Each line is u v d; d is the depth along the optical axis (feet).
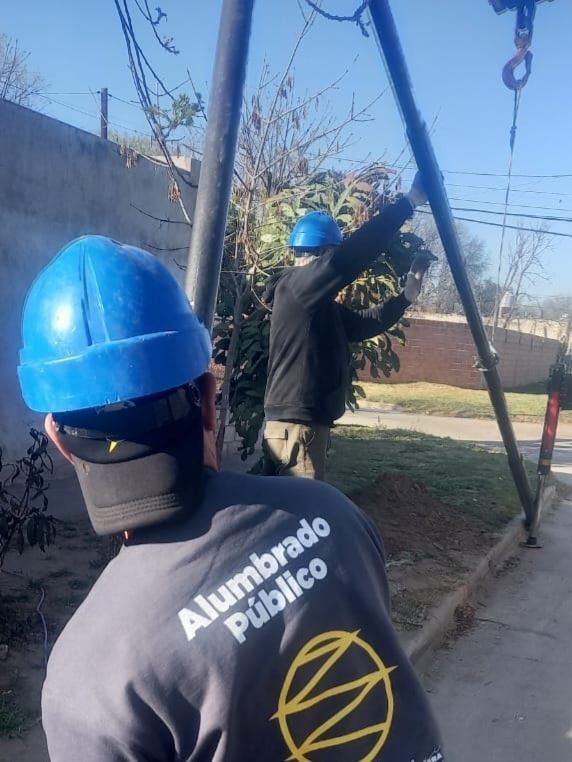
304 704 3.89
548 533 25.39
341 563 4.20
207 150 8.70
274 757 3.83
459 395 76.48
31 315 4.24
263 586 3.91
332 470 28.50
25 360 4.23
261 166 19.27
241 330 20.52
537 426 61.11
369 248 11.52
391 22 12.30
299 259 14.03
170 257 29.96
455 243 15.38
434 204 14.38
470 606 18.38
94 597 3.89
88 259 4.21
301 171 20.30
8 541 14.75
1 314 22.98
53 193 24.48
